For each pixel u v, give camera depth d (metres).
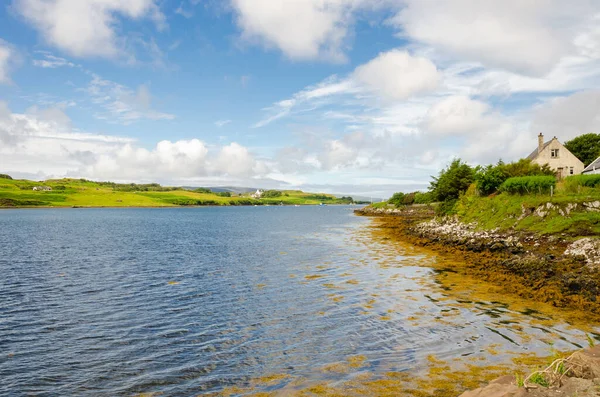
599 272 21.45
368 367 11.68
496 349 12.85
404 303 18.73
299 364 12.08
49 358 12.91
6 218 117.12
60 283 24.73
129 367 12.13
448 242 40.03
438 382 10.55
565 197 36.88
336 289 21.95
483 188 54.38
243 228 77.12
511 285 21.84
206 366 12.12
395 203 142.12
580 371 8.84
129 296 21.22
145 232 67.81
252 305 19.06
